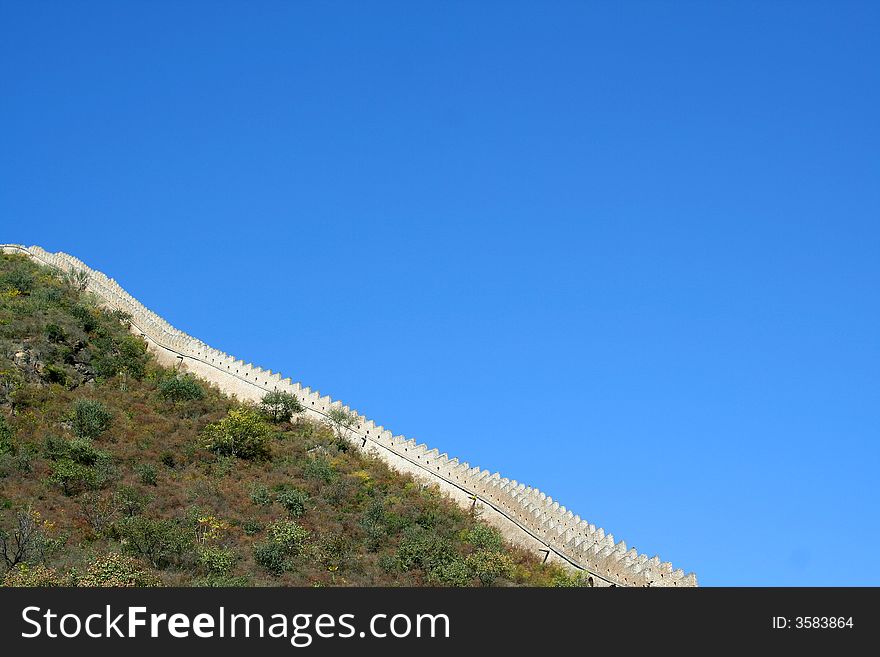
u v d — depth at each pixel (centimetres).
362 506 9050
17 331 10994
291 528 8112
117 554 7481
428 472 9712
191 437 9912
